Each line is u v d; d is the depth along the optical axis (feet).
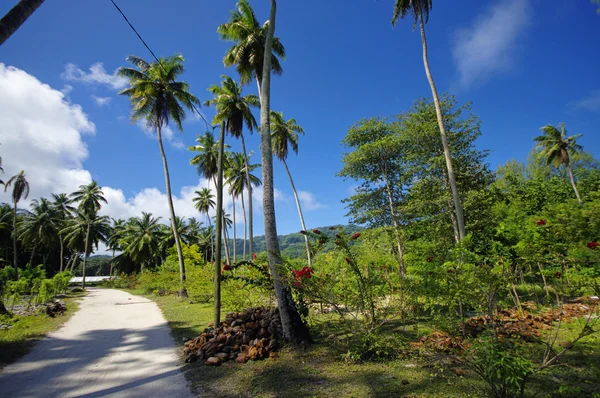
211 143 101.71
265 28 47.57
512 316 20.79
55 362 20.16
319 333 22.27
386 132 73.77
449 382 12.51
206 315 37.70
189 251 93.71
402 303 19.10
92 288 139.95
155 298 70.95
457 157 60.34
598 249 13.33
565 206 17.48
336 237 17.69
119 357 21.07
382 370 14.92
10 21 11.87
